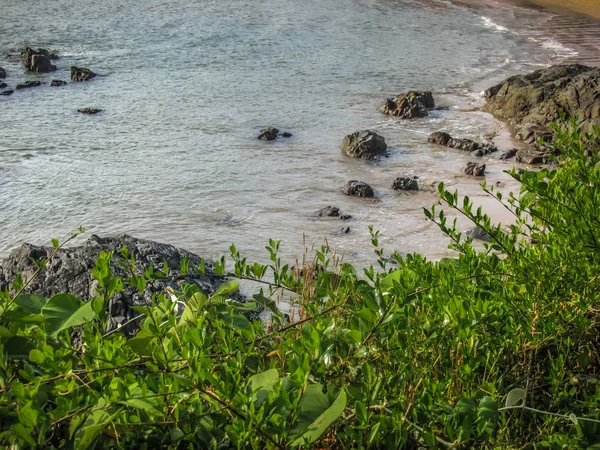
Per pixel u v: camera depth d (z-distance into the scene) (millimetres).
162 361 2863
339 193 14734
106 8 33938
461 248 4398
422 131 19203
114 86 22766
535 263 4109
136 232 12914
